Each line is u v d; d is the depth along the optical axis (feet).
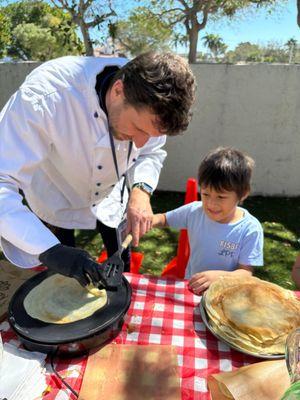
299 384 2.22
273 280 10.28
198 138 15.44
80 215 6.27
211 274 4.63
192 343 3.65
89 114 4.51
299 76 14.05
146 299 4.27
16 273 4.58
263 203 15.26
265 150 15.25
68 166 5.10
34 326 3.44
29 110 4.03
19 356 3.34
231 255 5.79
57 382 3.19
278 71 14.06
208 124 15.19
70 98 4.37
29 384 3.06
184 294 4.40
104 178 5.38
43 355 3.38
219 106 14.85
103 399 2.98
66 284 3.99
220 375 3.00
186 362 3.42
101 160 4.99
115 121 4.02
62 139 4.53
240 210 6.20
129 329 3.80
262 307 3.87
